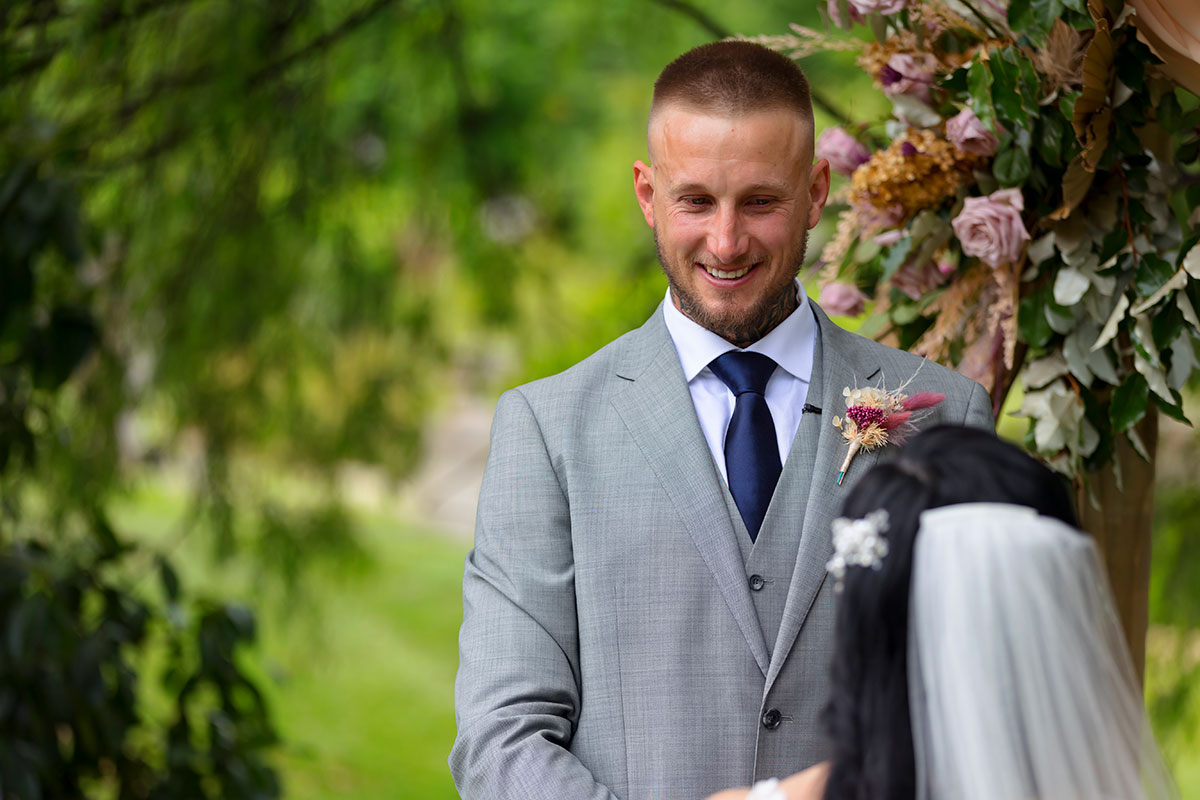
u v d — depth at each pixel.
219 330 5.87
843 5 2.53
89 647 4.20
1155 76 2.28
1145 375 2.24
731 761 1.87
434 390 7.07
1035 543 1.38
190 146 5.52
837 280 2.76
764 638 1.90
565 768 1.80
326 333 6.39
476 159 7.43
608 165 9.99
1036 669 1.34
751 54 1.91
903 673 1.39
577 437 2.04
